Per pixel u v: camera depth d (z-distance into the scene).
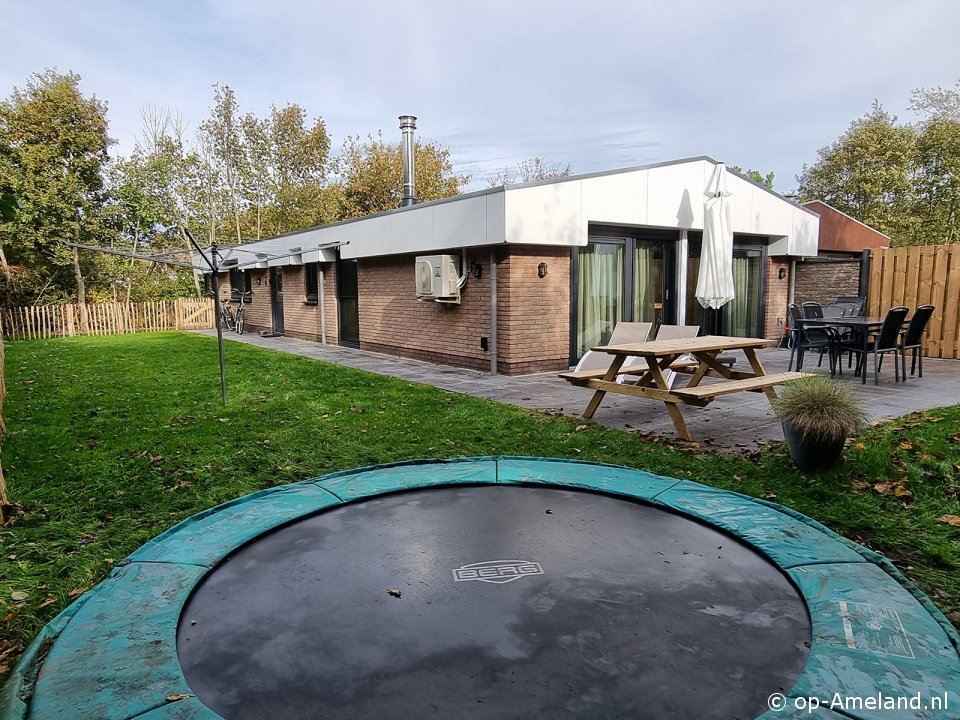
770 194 10.67
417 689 1.72
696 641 1.95
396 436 5.13
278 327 16.59
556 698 1.67
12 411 6.28
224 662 1.88
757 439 4.91
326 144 27.84
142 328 18.33
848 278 11.18
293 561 2.63
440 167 30.44
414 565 2.55
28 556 2.98
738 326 11.26
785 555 2.59
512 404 6.50
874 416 5.48
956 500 3.49
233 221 26.81
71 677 1.83
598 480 3.66
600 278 9.33
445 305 9.82
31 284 18.66
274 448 4.80
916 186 21.02
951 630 2.04
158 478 4.11
